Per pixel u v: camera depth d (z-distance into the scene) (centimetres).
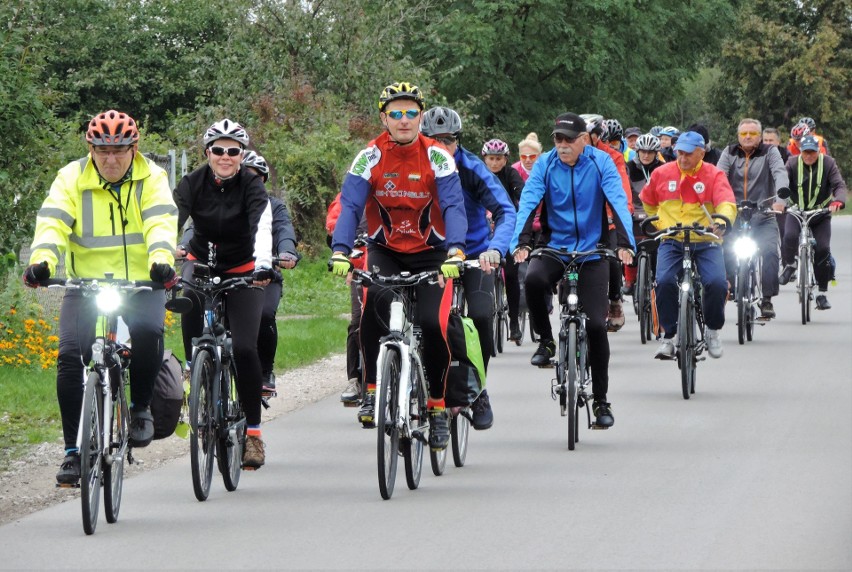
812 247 2461
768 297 2322
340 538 977
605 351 1358
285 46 4319
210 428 1113
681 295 1644
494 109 6291
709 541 960
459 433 1255
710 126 13775
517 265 2133
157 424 1108
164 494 1134
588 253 1355
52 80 2286
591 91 6494
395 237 1181
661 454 1291
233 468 1150
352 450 1337
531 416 1529
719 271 1730
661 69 6700
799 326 2402
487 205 1255
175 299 1025
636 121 6875
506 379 1819
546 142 6412
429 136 1359
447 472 1221
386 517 1041
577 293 1362
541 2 5966
